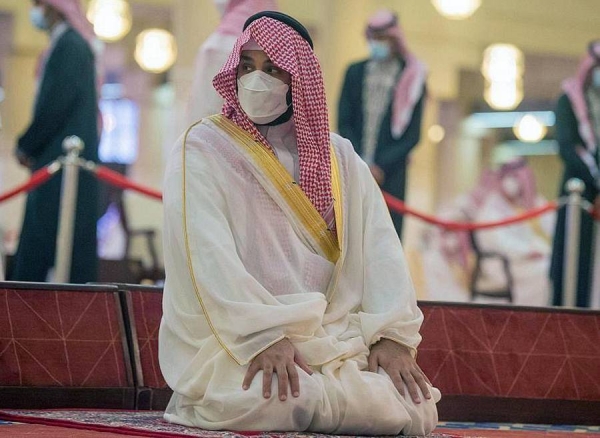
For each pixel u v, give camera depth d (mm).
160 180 18031
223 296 4461
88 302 6008
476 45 19875
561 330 7004
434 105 19641
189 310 4625
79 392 5820
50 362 5793
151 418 5016
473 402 6613
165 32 17969
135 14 17953
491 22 19922
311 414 4367
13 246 15789
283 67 4672
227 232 4625
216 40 7449
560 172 20141
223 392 4414
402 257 4871
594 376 6992
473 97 19906
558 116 14859
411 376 4598
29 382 5703
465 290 17234
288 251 4750
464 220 18125
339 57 18484
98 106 11789
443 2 19547
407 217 18469
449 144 19641
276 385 4355
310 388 4363
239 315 4422
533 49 20109
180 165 4758
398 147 13648
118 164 15008
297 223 4777
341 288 4832
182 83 17109
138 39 18016
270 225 4734
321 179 4820
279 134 4918
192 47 17312
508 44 19953
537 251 17281
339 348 4531
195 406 4562
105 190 14812
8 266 11797
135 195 17047
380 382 4492
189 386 4516
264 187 4754
